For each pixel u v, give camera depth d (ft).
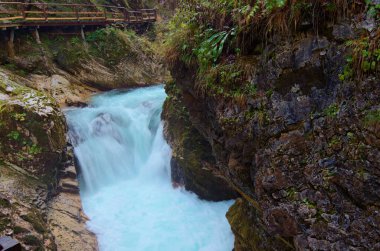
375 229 9.21
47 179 23.53
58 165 25.17
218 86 13.25
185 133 26.32
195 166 24.98
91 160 29.22
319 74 10.14
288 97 10.88
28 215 19.22
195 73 15.42
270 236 14.60
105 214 24.98
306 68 10.37
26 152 23.13
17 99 25.27
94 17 48.80
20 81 36.04
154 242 22.09
